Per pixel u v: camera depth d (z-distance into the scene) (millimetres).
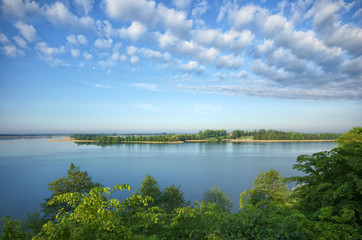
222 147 192500
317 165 8750
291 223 4559
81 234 3697
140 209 6000
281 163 96375
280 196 21688
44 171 80188
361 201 7219
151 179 22188
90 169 87000
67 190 23734
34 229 12883
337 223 6168
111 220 4137
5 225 3738
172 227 5465
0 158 121125
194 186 59969
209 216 5758
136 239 4828
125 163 102312
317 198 8453
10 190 55031
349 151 8688
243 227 4484
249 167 88688
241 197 10914
